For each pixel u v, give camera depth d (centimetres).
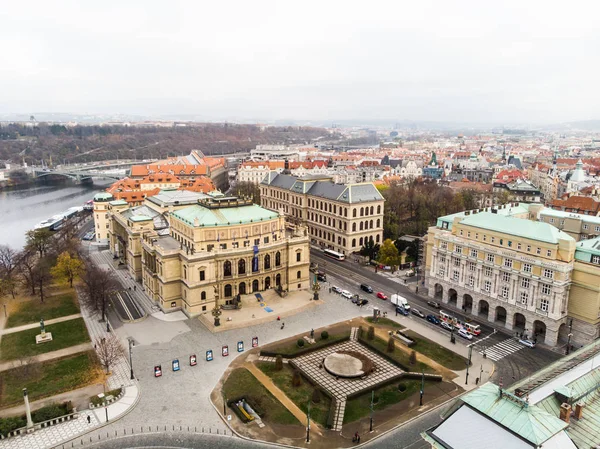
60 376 9969
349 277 16562
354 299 14112
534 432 4588
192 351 11088
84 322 12744
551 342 11406
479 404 5175
